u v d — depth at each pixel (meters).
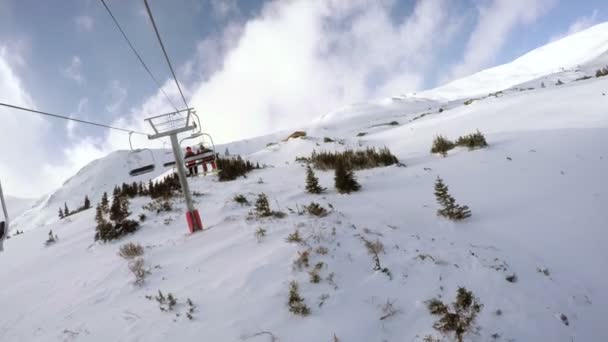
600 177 6.04
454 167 9.02
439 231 5.34
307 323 2.92
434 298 3.21
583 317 3.05
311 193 8.44
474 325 2.81
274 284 3.52
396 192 7.83
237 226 5.72
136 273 4.39
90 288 4.32
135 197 11.27
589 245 4.24
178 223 7.09
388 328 2.86
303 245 4.32
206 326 3.01
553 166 7.20
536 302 3.18
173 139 6.34
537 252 4.31
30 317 3.89
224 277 3.83
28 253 7.19
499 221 5.36
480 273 3.62
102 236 6.56
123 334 3.10
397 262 3.89
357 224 5.40
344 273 3.66
